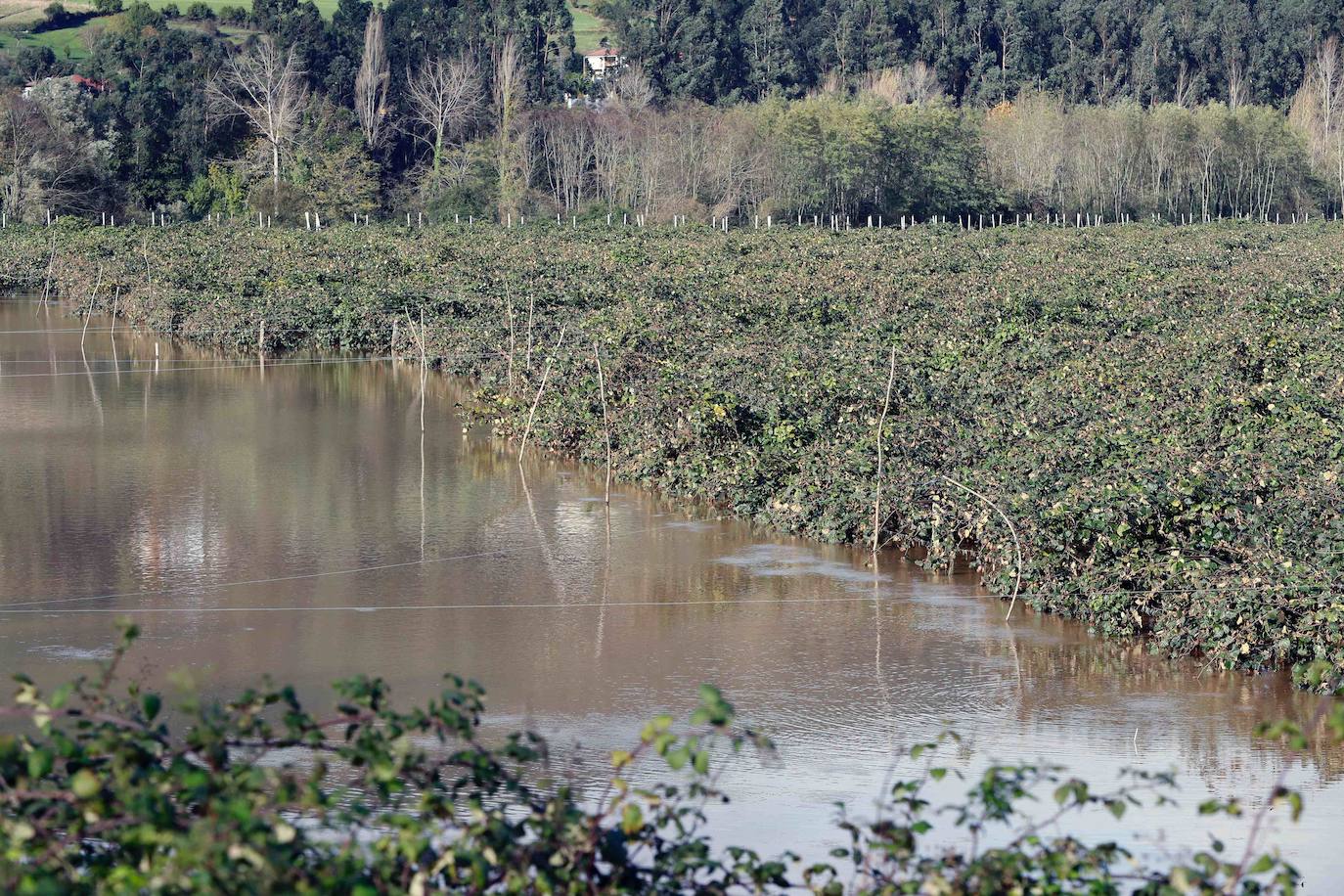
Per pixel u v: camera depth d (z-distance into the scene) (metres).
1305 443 45.66
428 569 45.06
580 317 88.06
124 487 55.94
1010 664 36.50
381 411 74.25
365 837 24.02
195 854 13.01
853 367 61.88
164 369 88.00
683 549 47.94
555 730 31.53
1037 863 16.19
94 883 14.01
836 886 16.80
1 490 55.03
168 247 139.38
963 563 46.38
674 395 58.38
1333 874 24.48
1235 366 63.69
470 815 25.42
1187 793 28.25
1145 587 38.91
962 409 56.62
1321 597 34.72
